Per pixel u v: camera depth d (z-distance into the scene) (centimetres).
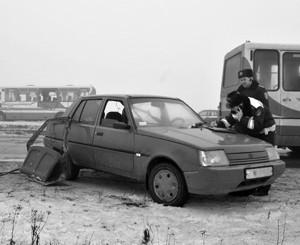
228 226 462
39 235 389
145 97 682
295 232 443
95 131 671
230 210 542
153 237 406
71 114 746
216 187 512
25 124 2808
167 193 551
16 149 1293
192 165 518
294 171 896
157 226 448
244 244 395
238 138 589
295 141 1033
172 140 550
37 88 3512
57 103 3500
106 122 662
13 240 373
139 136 593
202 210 537
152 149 569
